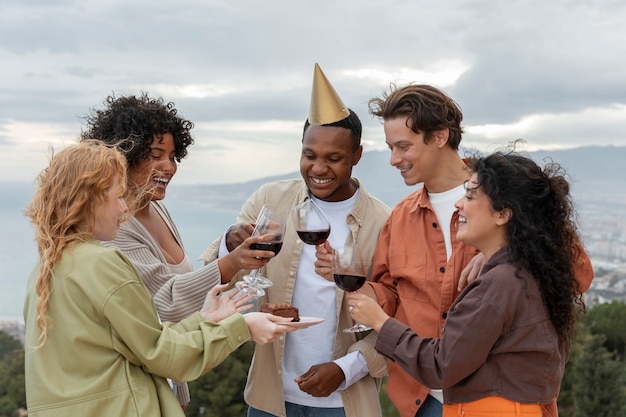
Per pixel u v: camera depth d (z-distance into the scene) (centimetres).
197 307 245
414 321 259
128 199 243
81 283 190
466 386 208
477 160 215
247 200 301
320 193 274
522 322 201
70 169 196
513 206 205
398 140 255
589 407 3300
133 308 194
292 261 280
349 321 277
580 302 213
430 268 259
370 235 285
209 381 2428
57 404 188
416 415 266
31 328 195
